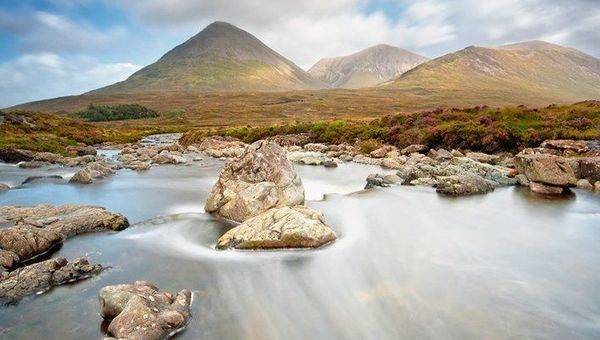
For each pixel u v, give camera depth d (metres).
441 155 46.22
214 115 182.75
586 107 55.28
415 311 12.09
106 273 14.80
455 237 19.17
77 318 11.71
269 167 24.48
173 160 49.22
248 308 12.28
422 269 15.30
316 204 25.72
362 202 26.28
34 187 32.69
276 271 15.09
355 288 13.66
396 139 58.25
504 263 15.95
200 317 11.70
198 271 15.09
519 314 11.92
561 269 15.38
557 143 41.53
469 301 12.71
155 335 10.32
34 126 76.81
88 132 88.25
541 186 29.52
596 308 12.33
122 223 20.44
